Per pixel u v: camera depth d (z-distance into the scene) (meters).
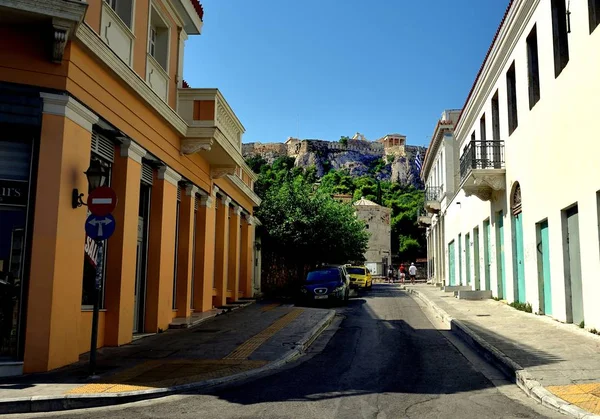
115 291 10.49
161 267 12.52
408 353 10.30
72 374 7.96
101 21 9.72
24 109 8.30
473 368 8.80
